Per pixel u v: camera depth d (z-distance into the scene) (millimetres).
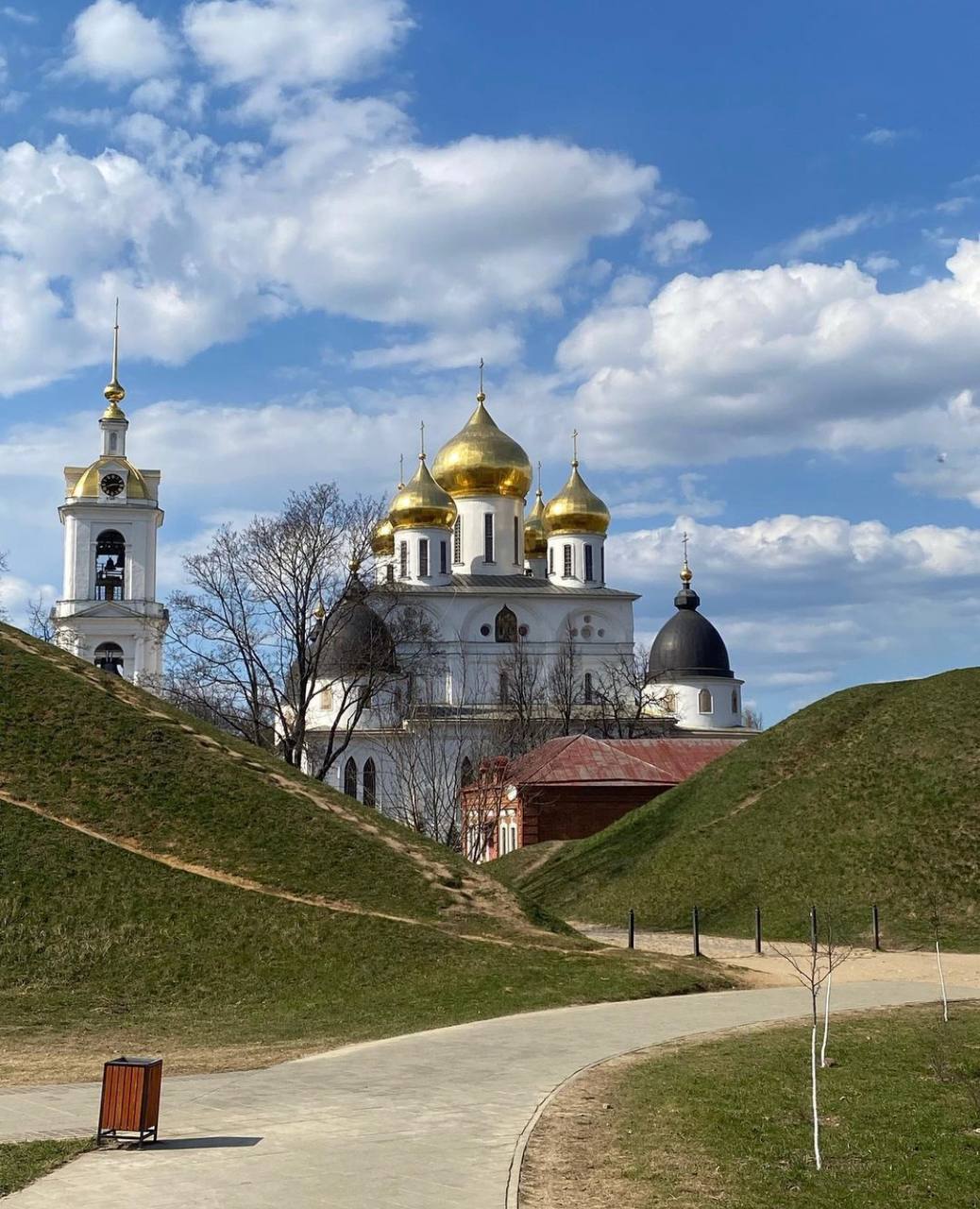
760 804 49188
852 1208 12531
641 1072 18266
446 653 94750
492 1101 16609
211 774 39281
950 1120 15898
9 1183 12555
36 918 30469
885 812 45031
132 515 91312
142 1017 26234
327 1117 15727
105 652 89312
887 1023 22578
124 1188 12453
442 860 37844
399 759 83375
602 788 67750
